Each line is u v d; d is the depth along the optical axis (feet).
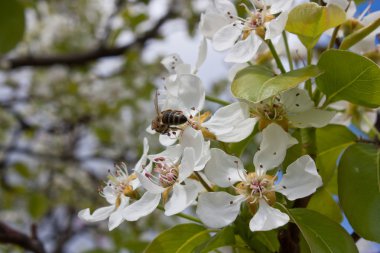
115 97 2.99
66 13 3.12
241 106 0.71
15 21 1.18
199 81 0.73
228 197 0.68
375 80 0.68
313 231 0.67
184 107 0.73
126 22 2.20
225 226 0.68
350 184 0.72
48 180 2.87
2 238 1.14
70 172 2.95
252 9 0.80
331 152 0.79
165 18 2.31
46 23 3.04
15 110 2.99
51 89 3.05
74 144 3.05
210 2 0.76
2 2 1.16
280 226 0.67
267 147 0.70
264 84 0.66
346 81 0.70
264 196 0.68
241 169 0.69
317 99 0.74
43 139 3.05
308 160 0.67
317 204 0.82
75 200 2.89
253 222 0.66
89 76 3.06
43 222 2.79
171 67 0.83
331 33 0.77
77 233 2.80
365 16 0.78
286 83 0.65
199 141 0.69
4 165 2.49
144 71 2.89
